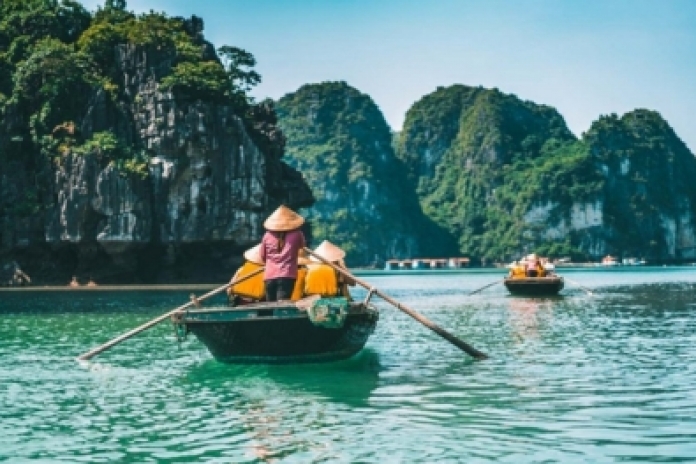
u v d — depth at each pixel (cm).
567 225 19400
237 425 1082
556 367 1553
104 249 7019
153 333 2316
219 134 7150
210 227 7131
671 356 1705
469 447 948
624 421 1073
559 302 3694
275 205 7706
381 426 1059
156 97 7138
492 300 3962
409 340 2058
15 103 7188
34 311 3394
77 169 6894
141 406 1220
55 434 1044
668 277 8606
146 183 6988
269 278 1638
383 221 19550
